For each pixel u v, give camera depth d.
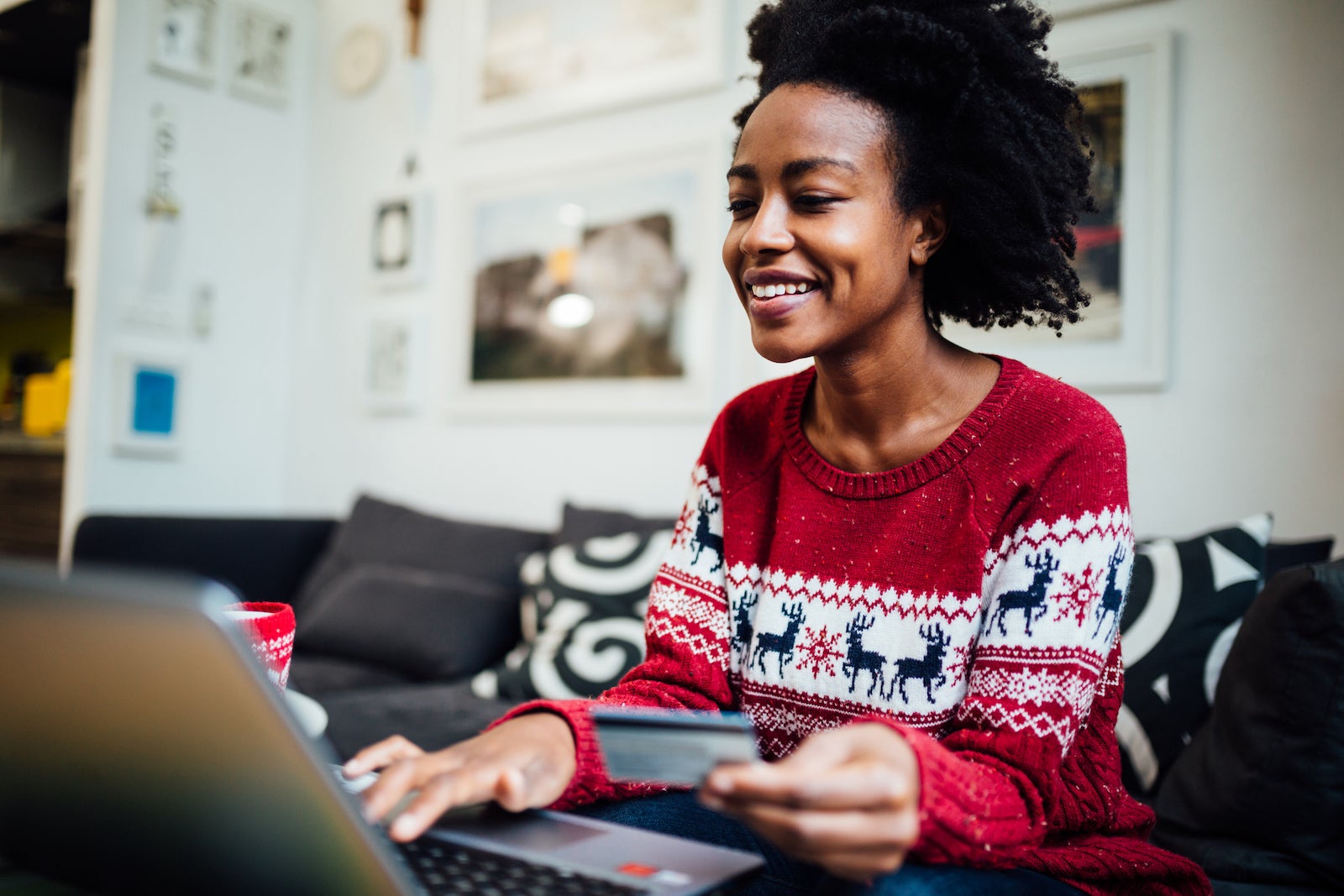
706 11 2.46
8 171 3.87
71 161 3.61
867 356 0.86
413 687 2.03
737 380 2.40
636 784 0.83
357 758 0.68
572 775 0.73
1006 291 0.94
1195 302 1.83
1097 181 1.91
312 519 2.79
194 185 3.12
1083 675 0.74
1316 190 1.72
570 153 2.72
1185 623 1.45
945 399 0.88
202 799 0.49
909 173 0.83
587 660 1.87
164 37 3.04
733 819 0.88
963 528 0.82
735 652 0.97
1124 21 1.92
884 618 0.84
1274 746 1.12
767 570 0.92
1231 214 1.80
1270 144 1.77
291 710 0.44
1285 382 1.74
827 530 0.89
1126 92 1.89
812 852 0.52
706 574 1.00
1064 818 0.80
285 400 3.35
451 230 2.95
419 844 0.60
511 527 2.42
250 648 0.43
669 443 2.52
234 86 3.20
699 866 0.57
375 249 3.10
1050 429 0.81
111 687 0.48
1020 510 0.81
